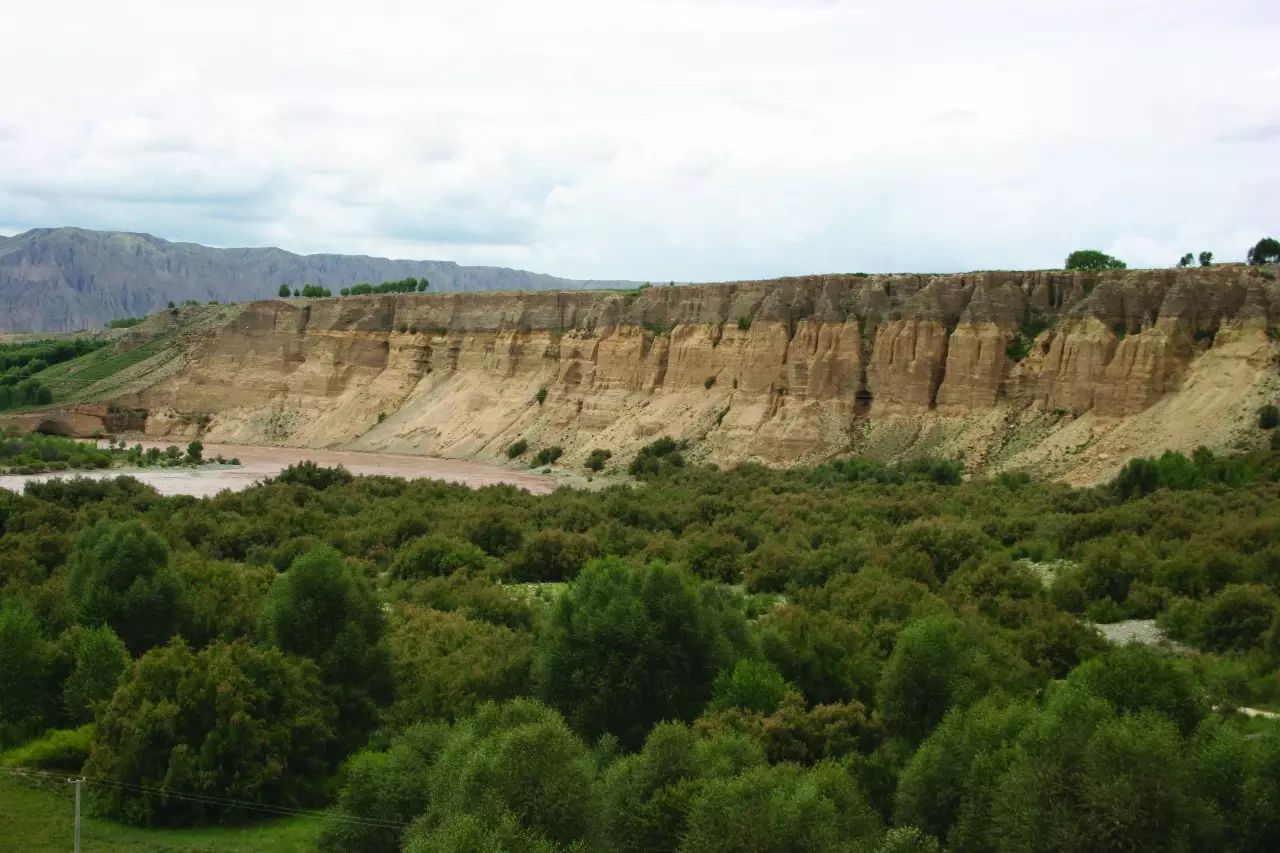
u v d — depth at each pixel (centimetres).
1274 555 5650
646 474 12200
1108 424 10469
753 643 4272
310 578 4425
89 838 3444
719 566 6838
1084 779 2819
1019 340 11725
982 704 3412
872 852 2884
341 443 17175
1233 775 2975
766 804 2839
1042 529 7550
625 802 3075
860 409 12275
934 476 10319
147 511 8575
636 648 3984
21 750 4047
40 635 4478
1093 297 11244
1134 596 5628
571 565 6850
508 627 5222
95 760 3694
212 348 19388
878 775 3456
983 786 3022
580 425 14838
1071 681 3681
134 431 18238
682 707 3972
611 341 15412
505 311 17450
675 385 14288
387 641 4638
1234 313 10594
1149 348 10494
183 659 3978
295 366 19062
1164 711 3406
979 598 5562
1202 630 5028
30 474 12850
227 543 7456
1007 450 10906
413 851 2750
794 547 6994
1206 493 7825
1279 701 4194
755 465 11906
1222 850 2830
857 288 13062
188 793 3606
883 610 5066
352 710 4194
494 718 3406
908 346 12094
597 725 3894
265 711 3869
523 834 2778
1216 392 10012
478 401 16600
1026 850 2798
